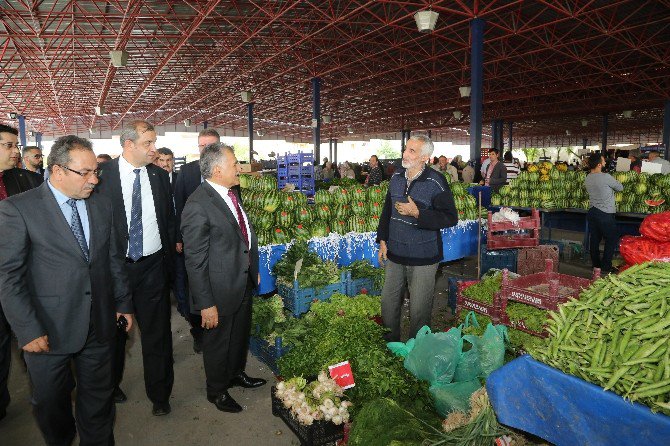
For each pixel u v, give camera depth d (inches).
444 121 1724.9
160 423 128.3
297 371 129.8
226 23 695.7
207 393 135.0
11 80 1007.0
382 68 964.0
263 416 131.3
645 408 57.4
